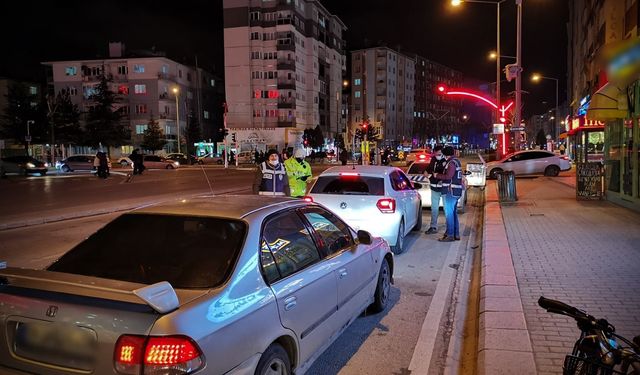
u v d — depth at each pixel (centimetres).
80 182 2914
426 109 14100
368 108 11675
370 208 858
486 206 1465
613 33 2005
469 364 445
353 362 447
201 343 259
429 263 841
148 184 2719
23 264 844
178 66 8106
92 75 7725
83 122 7650
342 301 436
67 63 7775
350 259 463
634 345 244
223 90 9575
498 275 673
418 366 438
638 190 1241
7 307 281
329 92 9494
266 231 363
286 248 377
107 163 3303
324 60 9212
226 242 339
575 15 4806
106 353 254
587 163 1541
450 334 518
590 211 1289
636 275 659
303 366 362
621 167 1370
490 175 2752
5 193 2166
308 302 366
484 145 16650
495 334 465
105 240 375
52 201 1822
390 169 962
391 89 11938
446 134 14312
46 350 270
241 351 286
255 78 7875
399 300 629
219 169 4975
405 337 506
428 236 1095
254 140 7819
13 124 6138
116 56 7819
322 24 9112
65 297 272
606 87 1279
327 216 471
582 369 254
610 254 786
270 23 7794
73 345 264
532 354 421
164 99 7700
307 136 7831
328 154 7269
